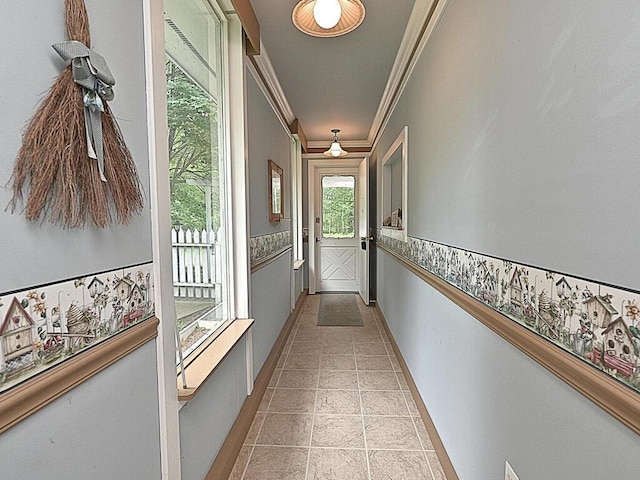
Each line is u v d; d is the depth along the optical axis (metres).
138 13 0.95
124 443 0.87
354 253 5.91
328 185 5.85
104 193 0.77
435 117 1.85
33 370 0.61
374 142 4.96
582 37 0.74
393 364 2.98
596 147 0.70
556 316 0.83
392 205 4.08
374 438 1.97
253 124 2.35
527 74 0.95
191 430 1.32
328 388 2.56
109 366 0.81
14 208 0.57
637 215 0.61
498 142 1.13
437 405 1.83
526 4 0.95
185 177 1.49
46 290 0.64
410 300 2.54
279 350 3.16
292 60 2.53
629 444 0.63
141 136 0.96
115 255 0.83
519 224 1.00
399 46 2.33
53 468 0.65
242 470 1.72
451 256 1.60
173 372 1.11
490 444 1.20
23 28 0.59
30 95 0.60
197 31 1.63
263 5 1.93
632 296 0.62
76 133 0.68
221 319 1.96
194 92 1.60
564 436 0.81
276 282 3.18
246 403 2.06
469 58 1.37
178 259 1.42
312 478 1.67
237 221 2.02
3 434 0.56
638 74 0.60
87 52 0.69
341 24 1.78
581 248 0.75
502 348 1.11
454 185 1.55
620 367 0.65
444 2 1.64
